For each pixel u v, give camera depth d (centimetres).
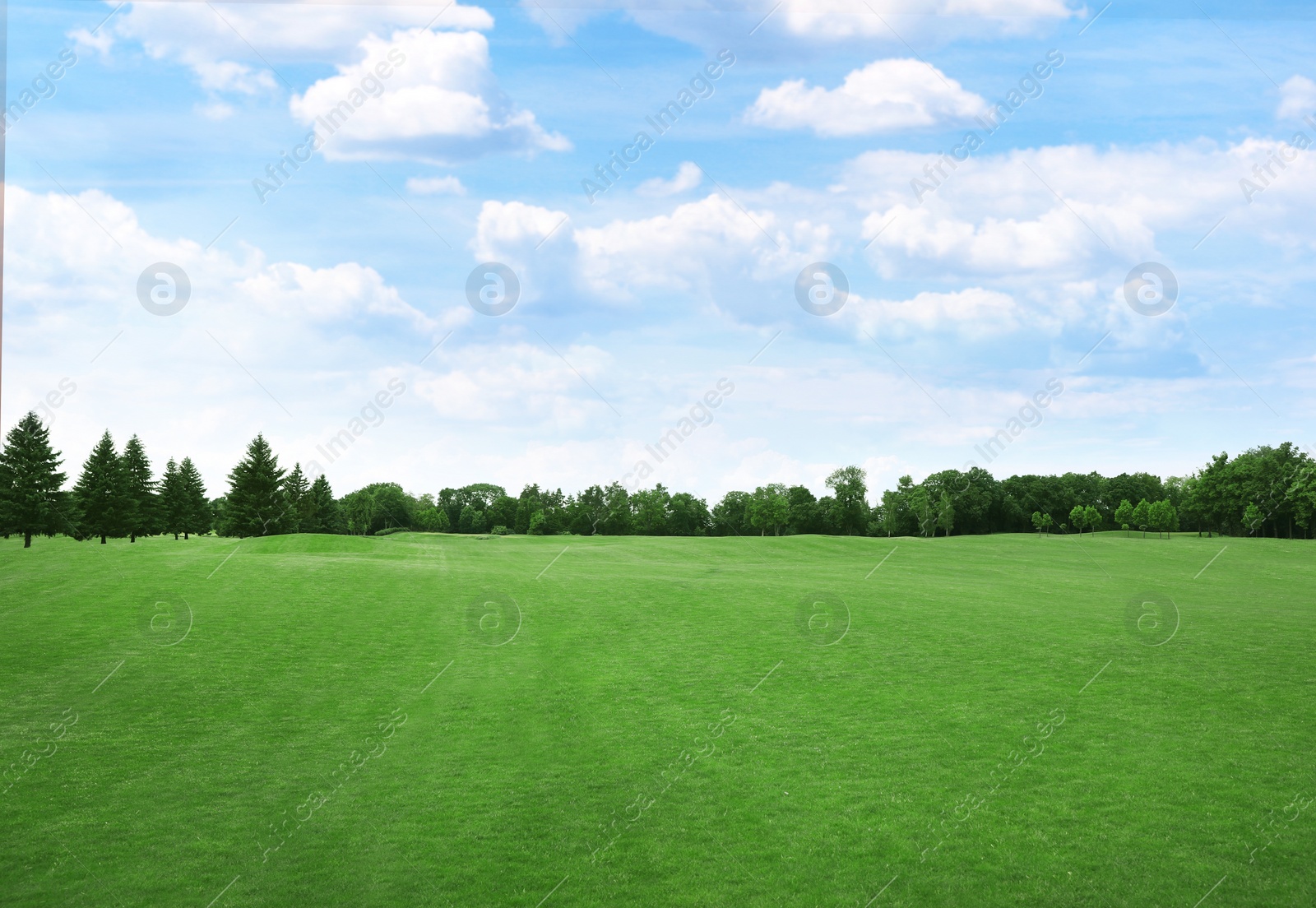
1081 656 2173
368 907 938
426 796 1265
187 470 10200
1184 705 1709
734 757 1436
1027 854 1056
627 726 1608
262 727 1587
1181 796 1228
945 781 1313
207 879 998
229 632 2358
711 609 2919
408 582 3391
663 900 955
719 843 1105
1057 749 1448
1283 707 1683
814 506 11325
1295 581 4225
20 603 2686
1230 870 1001
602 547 6316
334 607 2795
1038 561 5419
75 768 1359
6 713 1639
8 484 6462
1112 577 4338
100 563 3631
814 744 1497
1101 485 11506
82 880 991
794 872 1022
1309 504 8038
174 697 1764
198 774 1344
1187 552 6188
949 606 3009
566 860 1056
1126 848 1066
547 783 1318
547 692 1850
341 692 1836
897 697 1792
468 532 14650
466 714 1684
